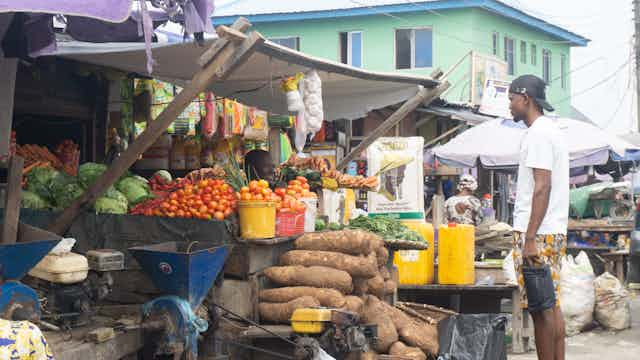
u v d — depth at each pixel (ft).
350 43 78.74
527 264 19.22
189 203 20.16
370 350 19.57
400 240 24.94
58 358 14.39
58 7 12.91
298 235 21.83
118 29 19.81
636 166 51.67
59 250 16.44
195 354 16.69
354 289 20.98
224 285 19.19
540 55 92.68
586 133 41.16
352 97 30.68
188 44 21.42
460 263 27.37
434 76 28.91
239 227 20.18
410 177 31.58
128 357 17.28
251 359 20.16
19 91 26.17
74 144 27.25
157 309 16.72
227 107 33.17
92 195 19.74
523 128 43.01
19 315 14.58
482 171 62.90
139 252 16.70
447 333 21.47
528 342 27.86
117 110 29.07
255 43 18.17
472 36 76.95
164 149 32.09
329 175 26.50
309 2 78.64
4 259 14.39
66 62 27.32
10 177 16.24
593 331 32.35
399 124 55.01
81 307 16.48
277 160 36.73
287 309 19.63
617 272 44.45
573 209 48.34
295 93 23.70
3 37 18.53
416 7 76.48
